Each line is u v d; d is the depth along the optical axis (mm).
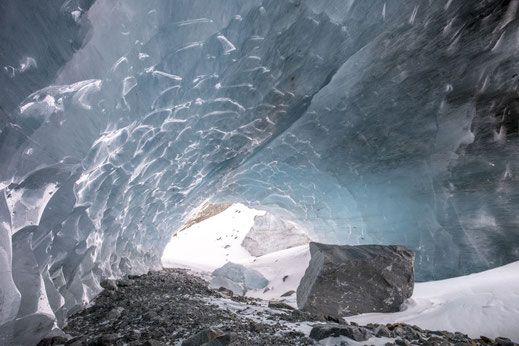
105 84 2643
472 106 6039
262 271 11047
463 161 6441
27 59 2062
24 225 2283
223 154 7270
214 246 20141
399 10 4551
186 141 5371
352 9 4121
